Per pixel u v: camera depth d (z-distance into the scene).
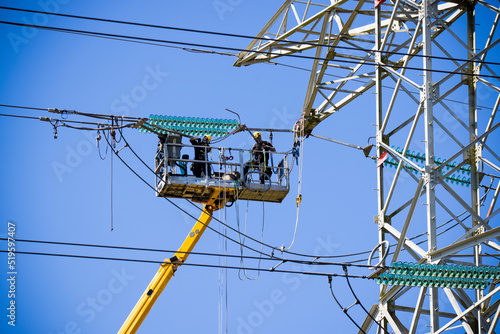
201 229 51.69
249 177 48.66
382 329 42.03
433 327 40.28
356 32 50.16
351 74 50.41
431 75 42.28
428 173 41.06
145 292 51.50
